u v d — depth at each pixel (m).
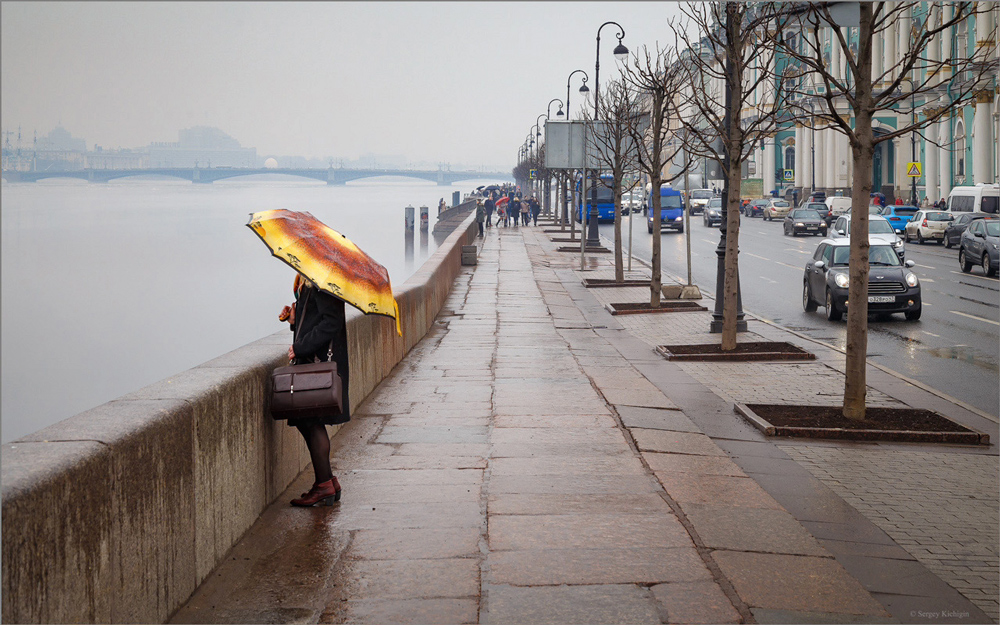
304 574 4.98
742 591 4.88
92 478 3.56
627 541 5.61
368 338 10.66
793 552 5.51
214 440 5.04
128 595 3.89
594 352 14.71
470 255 33.94
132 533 3.94
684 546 5.55
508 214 67.75
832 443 8.94
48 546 3.22
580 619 4.45
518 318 19.56
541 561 5.23
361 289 5.77
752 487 6.92
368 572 5.03
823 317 20.70
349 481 6.88
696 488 6.86
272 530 5.71
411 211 66.44
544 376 12.13
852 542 5.95
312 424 6.06
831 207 61.91
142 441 4.05
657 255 21.19
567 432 8.72
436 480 6.93
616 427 8.97
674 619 4.48
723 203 17.83
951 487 7.45
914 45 9.56
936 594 5.07
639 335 17.42
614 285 27.14
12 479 3.13
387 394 10.71
